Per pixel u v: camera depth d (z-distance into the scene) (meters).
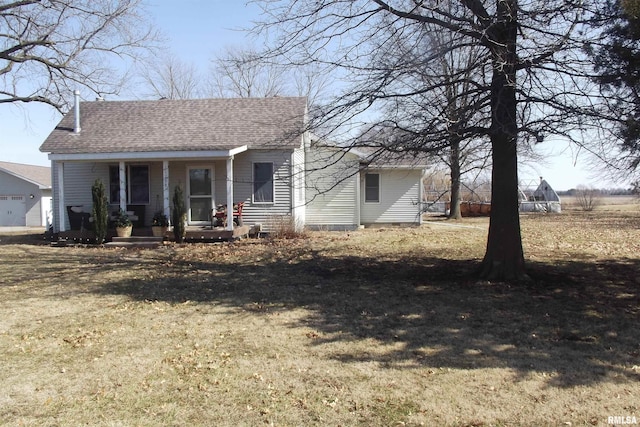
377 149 8.80
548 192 40.59
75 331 6.48
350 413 4.04
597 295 8.08
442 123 7.94
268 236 17.44
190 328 6.58
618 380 4.60
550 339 5.88
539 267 10.72
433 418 3.92
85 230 16.44
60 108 20.03
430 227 22.09
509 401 4.20
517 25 7.65
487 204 33.16
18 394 4.48
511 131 7.68
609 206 48.47
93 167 18.39
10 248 15.81
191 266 11.84
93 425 3.89
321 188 19.33
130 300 8.30
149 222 18.16
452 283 9.17
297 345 5.80
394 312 7.25
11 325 6.79
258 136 17.77
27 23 18.14
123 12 19.42
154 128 18.59
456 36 7.79
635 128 6.55
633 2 6.39
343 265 11.70
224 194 17.95
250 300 8.23
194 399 4.34
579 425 3.77
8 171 32.28
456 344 5.74
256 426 3.85
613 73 6.91
